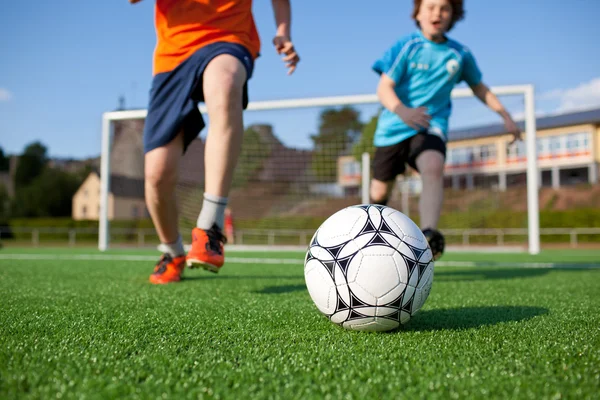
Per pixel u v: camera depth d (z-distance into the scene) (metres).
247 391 1.03
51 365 1.20
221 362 1.26
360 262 1.69
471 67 3.88
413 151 3.62
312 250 1.83
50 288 3.14
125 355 1.32
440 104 3.77
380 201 4.17
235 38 2.64
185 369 1.19
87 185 47.66
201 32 2.61
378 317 1.67
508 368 1.22
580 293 3.11
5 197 51.06
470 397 0.99
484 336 1.65
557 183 29.62
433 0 3.60
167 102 2.69
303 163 12.27
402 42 3.71
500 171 11.24
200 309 2.24
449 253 11.20
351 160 11.90
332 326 1.83
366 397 0.99
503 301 2.69
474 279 4.15
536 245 9.91
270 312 2.16
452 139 11.48
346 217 1.85
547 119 26.48
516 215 16.31
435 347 1.47
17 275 4.19
